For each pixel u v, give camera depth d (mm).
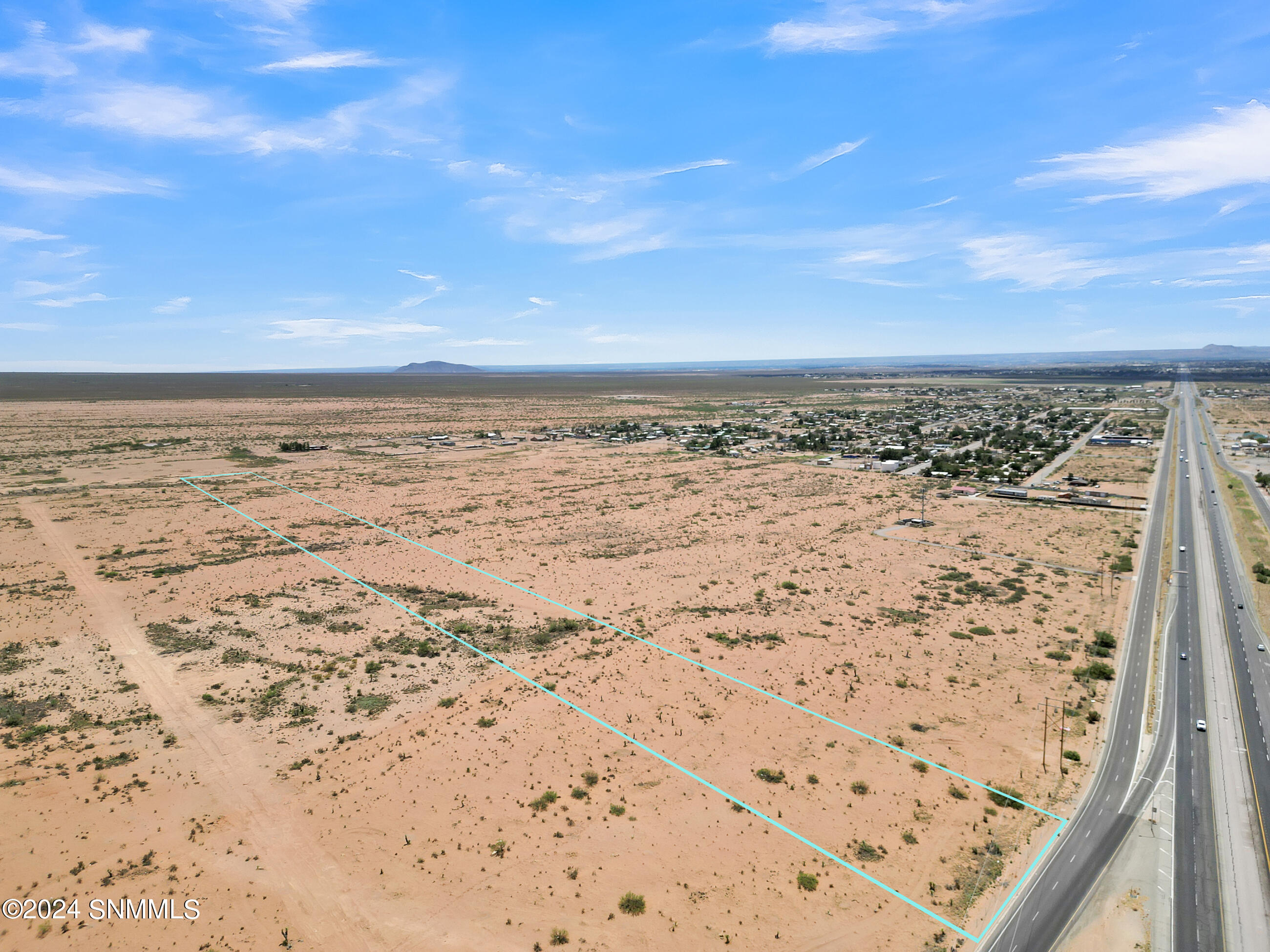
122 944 30516
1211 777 44156
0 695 51812
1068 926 32812
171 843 37000
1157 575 82688
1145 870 36344
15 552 86125
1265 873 36188
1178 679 57031
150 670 56594
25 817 38312
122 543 91000
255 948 30750
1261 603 74062
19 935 30656
